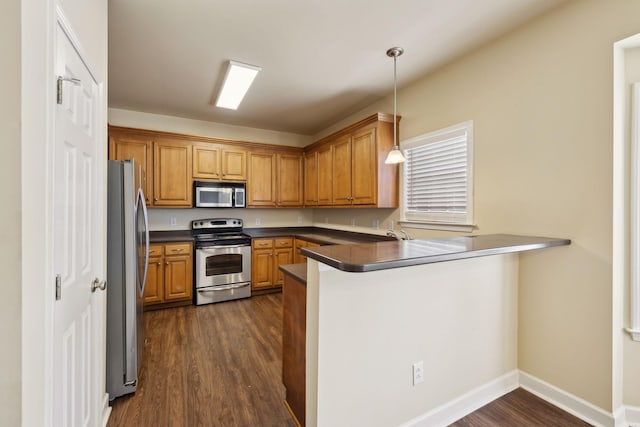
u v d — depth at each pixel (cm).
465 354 184
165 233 421
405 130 315
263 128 482
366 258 121
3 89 80
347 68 273
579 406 179
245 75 284
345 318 141
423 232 296
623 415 171
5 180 81
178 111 395
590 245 175
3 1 80
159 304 367
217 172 422
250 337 284
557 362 191
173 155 394
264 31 217
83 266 136
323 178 422
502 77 221
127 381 193
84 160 137
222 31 217
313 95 338
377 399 151
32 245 88
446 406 175
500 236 202
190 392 198
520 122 210
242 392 199
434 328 170
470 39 226
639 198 168
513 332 209
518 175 212
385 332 153
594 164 173
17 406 83
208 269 389
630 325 172
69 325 119
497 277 199
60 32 108
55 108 99
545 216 197
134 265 194
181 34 220
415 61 260
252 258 424
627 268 172
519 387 210
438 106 275
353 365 144
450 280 176
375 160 317
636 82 168
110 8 190
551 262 194
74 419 125
